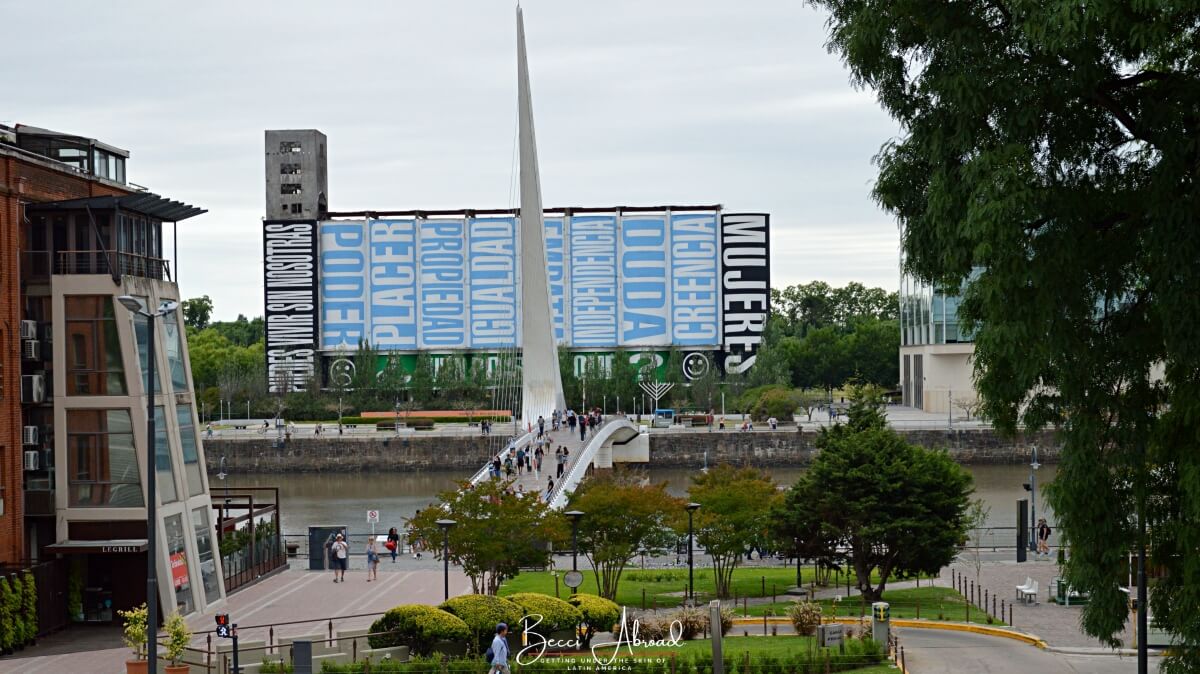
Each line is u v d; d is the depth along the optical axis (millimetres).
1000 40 34750
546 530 63938
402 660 48031
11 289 61031
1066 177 35219
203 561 68188
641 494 71188
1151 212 32969
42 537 63594
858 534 68000
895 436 71312
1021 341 33500
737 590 74938
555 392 194750
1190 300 32594
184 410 69062
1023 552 84375
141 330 64188
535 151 195625
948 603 66938
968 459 180125
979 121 34938
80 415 63250
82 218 63875
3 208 60281
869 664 45781
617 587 75125
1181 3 29828
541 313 194750
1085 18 30719
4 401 60188
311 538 84312
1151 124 33781
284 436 192375
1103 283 35031
